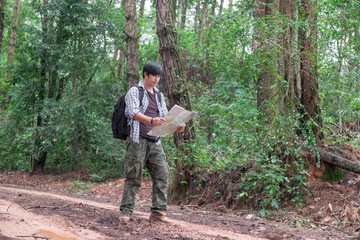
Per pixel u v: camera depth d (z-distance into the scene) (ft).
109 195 35.22
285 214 21.01
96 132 46.52
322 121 24.79
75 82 49.32
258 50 22.70
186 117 13.91
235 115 24.04
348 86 30.27
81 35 47.11
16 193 24.07
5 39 70.03
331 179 22.34
